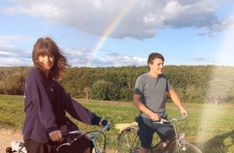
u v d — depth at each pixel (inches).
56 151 59.1
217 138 166.6
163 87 107.6
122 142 116.3
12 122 214.2
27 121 58.5
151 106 106.8
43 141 57.7
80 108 63.1
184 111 107.8
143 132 107.0
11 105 314.2
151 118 103.0
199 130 193.2
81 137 61.1
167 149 105.4
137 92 106.5
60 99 61.1
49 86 59.5
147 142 107.0
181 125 205.6
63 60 60.9
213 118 277.4
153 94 106.8
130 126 115.0
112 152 135.5
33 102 57.7
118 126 117.9
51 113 57.2
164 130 105.2
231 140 152.3
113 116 261.7
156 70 106.3
